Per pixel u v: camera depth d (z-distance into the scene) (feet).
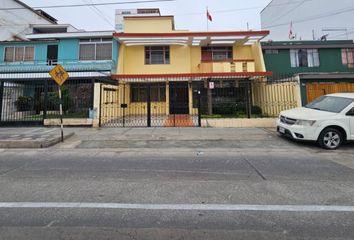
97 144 28.73
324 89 55.93
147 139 31.04
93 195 13.47
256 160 21.53
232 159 21.91
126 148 26.89
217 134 33.86
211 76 55.72
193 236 9.39
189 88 58.85
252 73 55.06
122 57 62.23
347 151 25.03
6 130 36.60
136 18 64.44
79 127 40.24
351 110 26.17
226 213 11.32
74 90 45.16
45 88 42.29
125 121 46.88
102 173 17.65
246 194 13.62
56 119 40.68
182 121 46.06
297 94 44.11
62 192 13.91
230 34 57.47
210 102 50.24
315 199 12.88
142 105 60.75
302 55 65.87
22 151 25.53
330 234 9.48
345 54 65.98
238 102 50.37
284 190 14.20
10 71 59.98
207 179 16.28
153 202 12.56
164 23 64.34
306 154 23.86
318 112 27.20
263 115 45.32
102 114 43.37
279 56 65.67
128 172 17.92
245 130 36.96
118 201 12.67
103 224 10.34
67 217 10.93
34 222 10.49
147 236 9.39
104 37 63.77
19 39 87.30
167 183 15.48
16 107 43.55
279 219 10.73
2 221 10.57
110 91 47.57
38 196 13.32
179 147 27.25
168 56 64.18
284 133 29.25
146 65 63.77
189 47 64.54
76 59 63.57
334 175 17.10
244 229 9.91
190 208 11.85
